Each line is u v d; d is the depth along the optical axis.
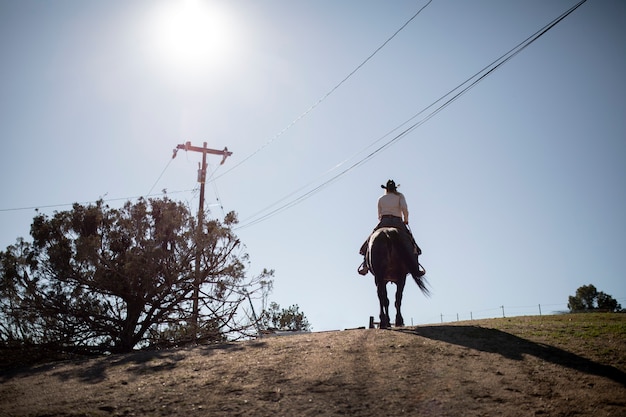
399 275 11.86
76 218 15.35
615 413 6.57
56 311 14.74
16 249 14.88
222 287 16.12
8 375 10.05
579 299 40.56
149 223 16.02
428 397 7.20
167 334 15.76
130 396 7.80
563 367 8.20
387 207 12.75
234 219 16.70
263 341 11.05
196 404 7.34
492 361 8.58
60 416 7.12
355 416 6.73
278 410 6.98
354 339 10.33
